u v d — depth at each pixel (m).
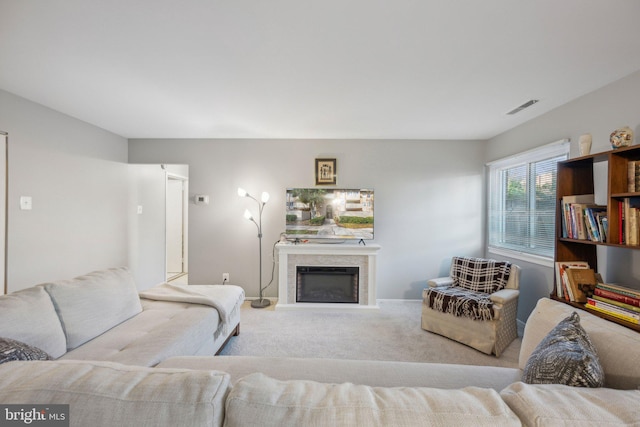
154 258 4.25
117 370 0.75
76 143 3.03
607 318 1.61
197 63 1.88
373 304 3.48
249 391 0.68
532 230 2.99
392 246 3.82
